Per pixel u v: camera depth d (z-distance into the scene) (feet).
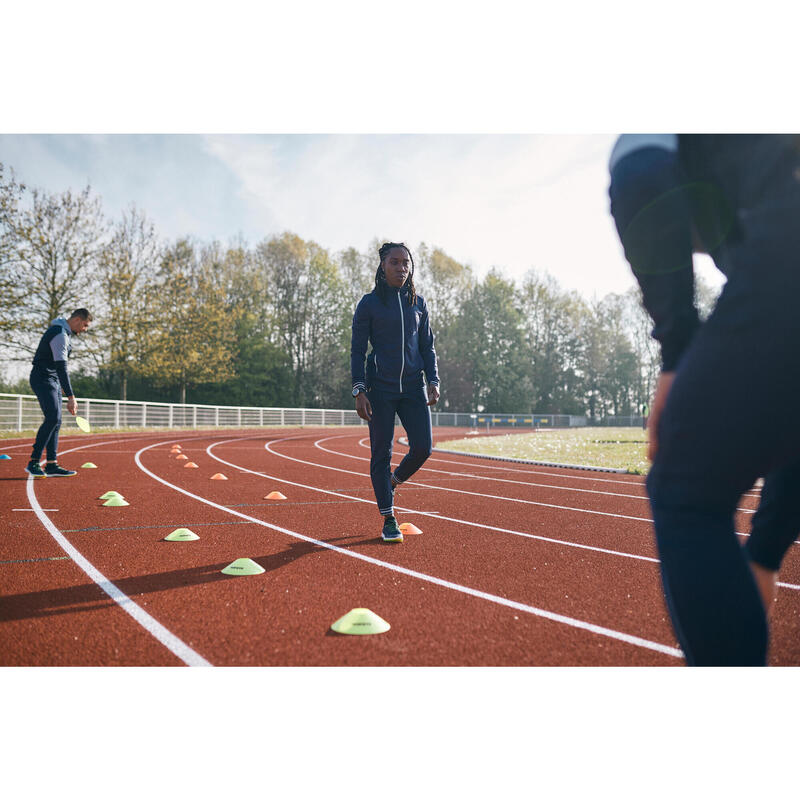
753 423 3.19
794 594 10.61
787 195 3.28
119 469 31.09
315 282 165.07
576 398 207.00
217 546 13.82
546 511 19.72
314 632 8.57
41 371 25.52
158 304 101.81
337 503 20.80
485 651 7.98
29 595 10.04
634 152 3.66
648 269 3.57
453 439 77.10
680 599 3.43
